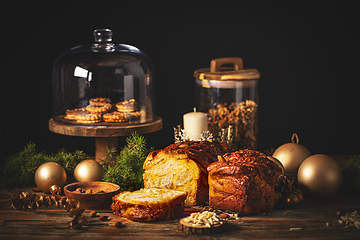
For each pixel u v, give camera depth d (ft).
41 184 5.20
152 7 6.57
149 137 6.79
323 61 6.68
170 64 6.68
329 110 6.75
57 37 6.51
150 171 5.02
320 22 6.63
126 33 6.58
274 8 6.62
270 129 6.81
